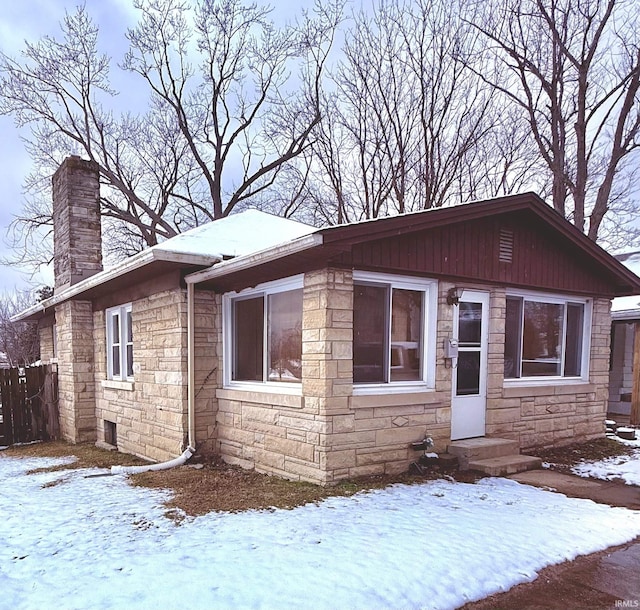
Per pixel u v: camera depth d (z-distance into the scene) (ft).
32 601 8.98
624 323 37.47
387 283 18.20
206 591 9.31
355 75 55.11
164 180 72.33
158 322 23.73
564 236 22.48
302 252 15.75
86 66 63.36
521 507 14.78
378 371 18.16
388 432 17.94
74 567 10.44
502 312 21.50
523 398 22.38
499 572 10.53
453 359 19.71
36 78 60.49
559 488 17.11
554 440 23.57
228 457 21.66
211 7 62.39
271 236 24.71
